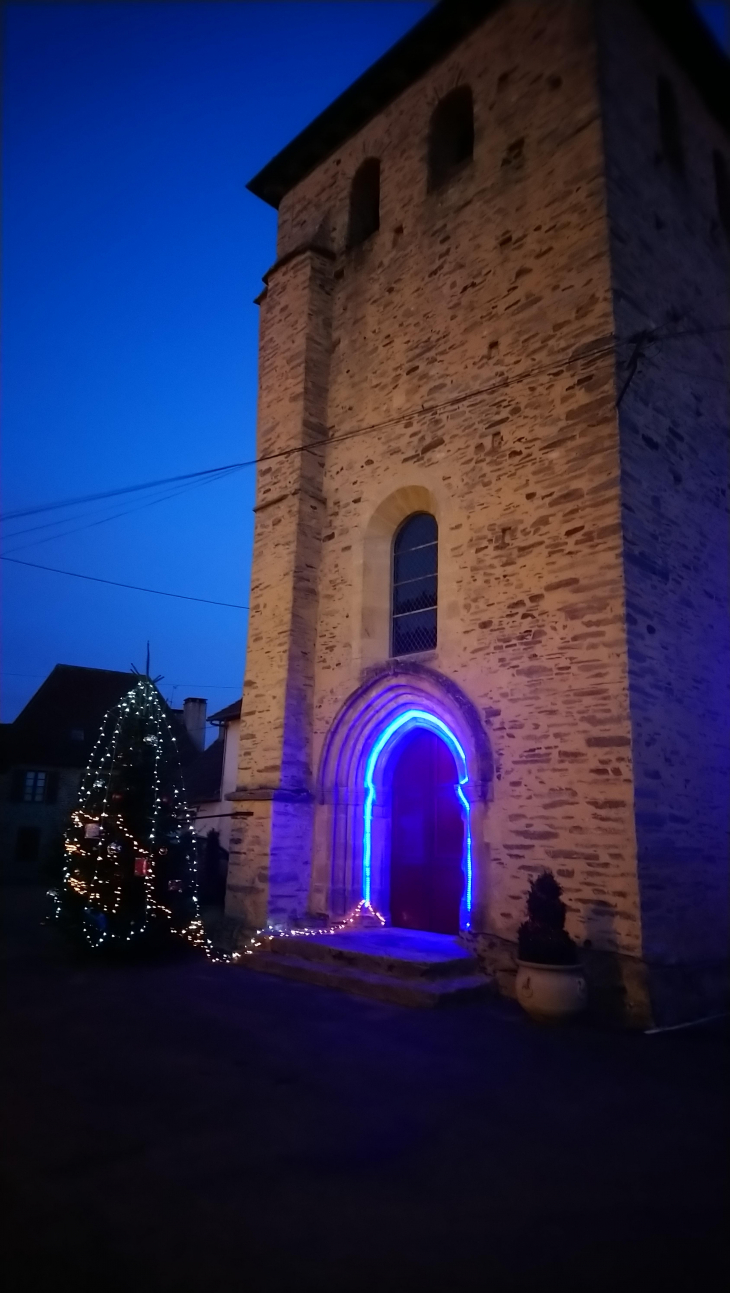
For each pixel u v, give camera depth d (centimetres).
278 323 1242
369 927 980
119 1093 485
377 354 1109
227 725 1794
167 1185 364
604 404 809
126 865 938
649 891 702
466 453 943
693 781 791
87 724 2964
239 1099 478
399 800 1031
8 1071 523
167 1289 282
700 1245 322
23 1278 286
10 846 2686
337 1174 380
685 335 922
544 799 779
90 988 779
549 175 927
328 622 1077
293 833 1009
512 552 863
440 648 920
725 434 989
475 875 822
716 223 1099
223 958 944
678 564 840
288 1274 294
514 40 1022
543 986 668
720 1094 504
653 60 1039
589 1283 293
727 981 758
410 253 1095
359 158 1239
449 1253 312
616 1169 392
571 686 779
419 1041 609
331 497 1123
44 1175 372
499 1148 414
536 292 908
